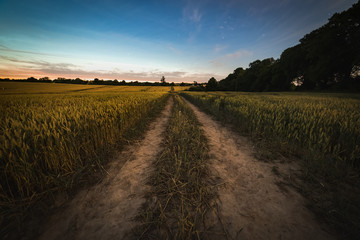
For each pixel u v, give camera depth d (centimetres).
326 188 212
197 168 266
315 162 261
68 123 302
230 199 199
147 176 255
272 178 247
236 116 673
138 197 204
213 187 223
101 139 352
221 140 450
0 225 157
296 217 169
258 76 5078
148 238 148
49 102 820
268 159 316
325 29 2719
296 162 299
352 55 2434
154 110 1073
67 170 240
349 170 240
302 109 569
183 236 146
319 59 2962
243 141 440
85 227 159
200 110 1184
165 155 329
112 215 175
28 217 169
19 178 187
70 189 216
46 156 229
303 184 226
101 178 248
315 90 3244
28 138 232
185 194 206
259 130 472
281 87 4419
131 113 584
